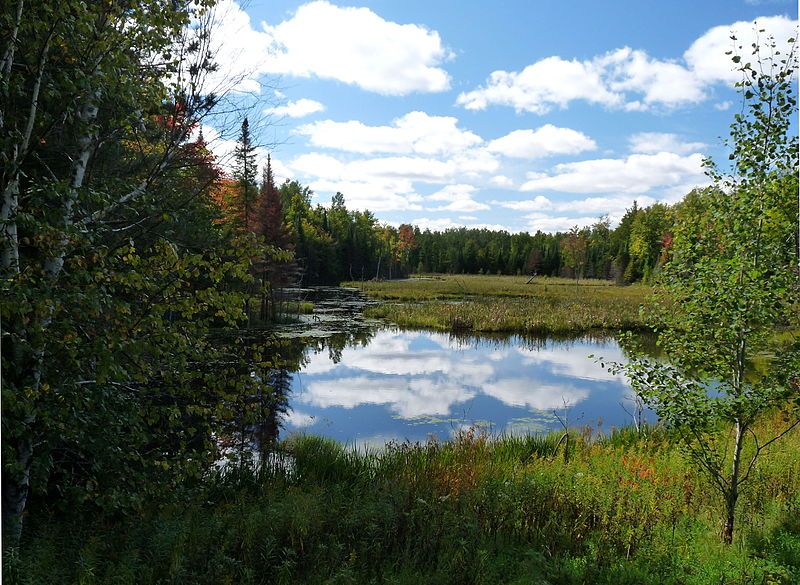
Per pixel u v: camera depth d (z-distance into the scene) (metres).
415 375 19.98
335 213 105.44
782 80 6.12
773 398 6.02
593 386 18.62
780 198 6.17
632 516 6.69
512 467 9.26
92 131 5.20
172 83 6.47
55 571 4.73
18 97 5.63
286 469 9.32
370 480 8.80
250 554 5.77
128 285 5.12
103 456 5.53
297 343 26.39
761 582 5.16
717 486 7.27
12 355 4.95
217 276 5.87
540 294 55.81
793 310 6.29
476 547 6.02
